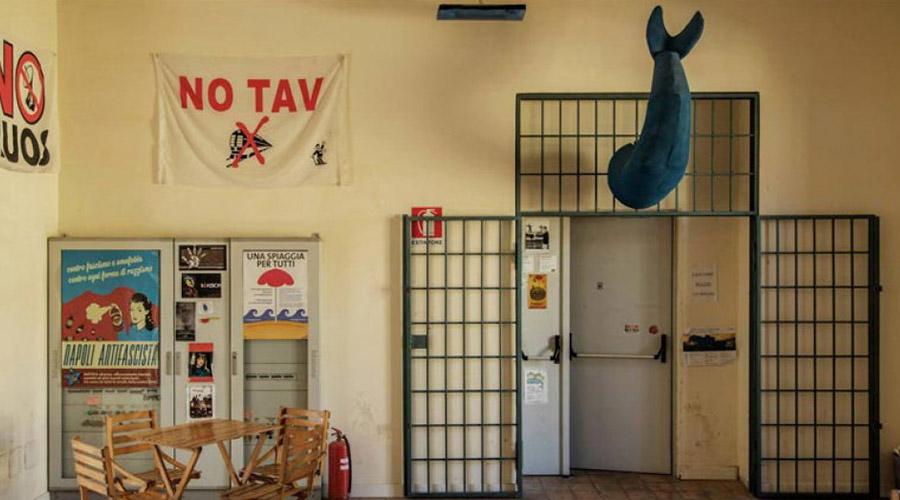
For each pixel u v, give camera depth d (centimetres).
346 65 499
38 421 471
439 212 501
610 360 554
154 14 497
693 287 531
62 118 498
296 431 430
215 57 497
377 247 502
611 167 462
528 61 500
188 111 498
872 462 493
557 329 545
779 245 501
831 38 498
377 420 501
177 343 483
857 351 500
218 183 499
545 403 546
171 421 483
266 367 489
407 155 502
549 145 504
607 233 554
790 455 502
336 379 501
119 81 498
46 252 482
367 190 502
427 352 502
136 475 421
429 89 500
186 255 484
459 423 503
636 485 522
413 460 502
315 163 500
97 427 483
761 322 500
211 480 479
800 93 500
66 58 497
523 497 498
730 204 510
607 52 499
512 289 503
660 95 393
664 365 546
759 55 498
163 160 498
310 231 501
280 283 484
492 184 502
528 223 543
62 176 498
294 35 498
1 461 435
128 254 484
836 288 499
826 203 500
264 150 500
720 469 531
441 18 490
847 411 500
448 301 503
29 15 462
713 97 497
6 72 435
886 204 499
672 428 544
